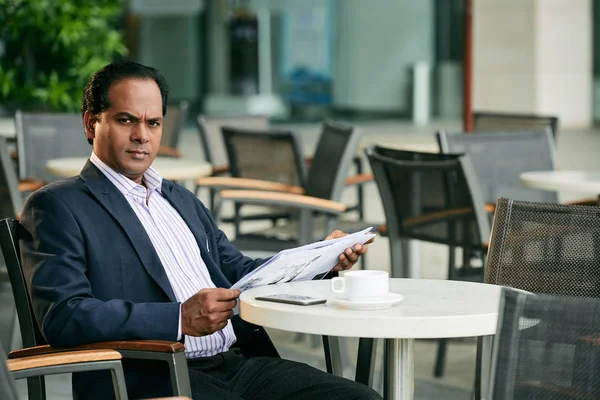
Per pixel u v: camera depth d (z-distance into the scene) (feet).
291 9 64.59
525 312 7.93
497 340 7.97
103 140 10.92
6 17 29.43
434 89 68.54
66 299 10.09
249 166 22.98
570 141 57.88
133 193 11.02
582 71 59.06
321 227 21.99
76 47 30.17
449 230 16.57
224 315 10.15
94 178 10.85
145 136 10.91
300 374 10.94
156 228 11.17
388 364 9.78
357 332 8.89
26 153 25.49
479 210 15.92
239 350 11.55
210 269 11.53
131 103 10.87
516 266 11.84
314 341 20.68
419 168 16.55
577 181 18.34
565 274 11.66
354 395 10.47
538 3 56.39
